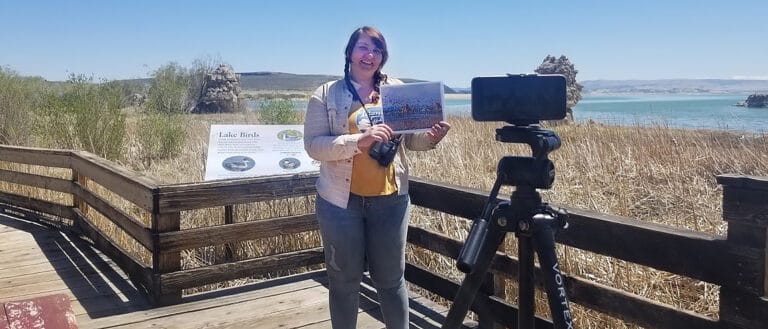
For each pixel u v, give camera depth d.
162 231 4.18
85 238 6.12
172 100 23.34
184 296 4.40
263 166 4.91
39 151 7.03
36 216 7.23
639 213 6.47
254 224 4.44
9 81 14.03
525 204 2.09
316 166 5.02
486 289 3.60
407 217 2.97
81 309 4.15
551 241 2.04
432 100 2.56
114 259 5.18
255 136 5.04
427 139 2.83
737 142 9.86
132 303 4.26
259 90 117.12
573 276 3.04
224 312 4.06
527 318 2.17
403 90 2.58
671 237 2.48
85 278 4.86
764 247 2.20
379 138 2.49
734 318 2.30
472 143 10.79
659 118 12.27
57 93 13.14
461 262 1.96
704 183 7.29
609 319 3.81
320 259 4.78
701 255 2.38
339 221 2.83
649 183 7.77
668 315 2.59
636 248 2.63
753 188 2.18
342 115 2.79
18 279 4.86
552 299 1.98
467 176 7.98
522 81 2.08
